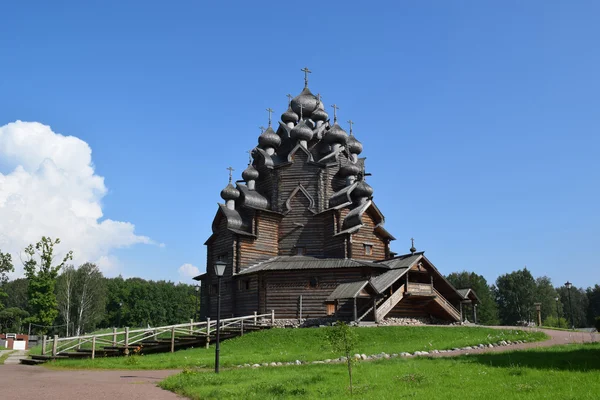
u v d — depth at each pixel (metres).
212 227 54.41
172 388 18.20
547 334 37.22
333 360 26.36
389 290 44.62
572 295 139.50
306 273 46.56
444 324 46.44
